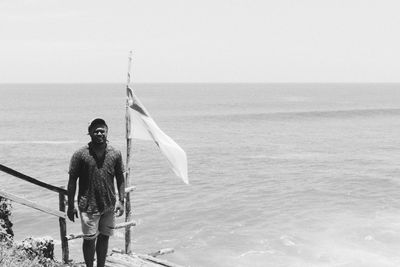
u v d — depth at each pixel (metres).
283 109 146.88
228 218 25.45
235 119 107.69
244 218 25.39
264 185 34.50
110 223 5.87
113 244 21.00
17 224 23.80
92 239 5.70
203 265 18.66
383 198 29.47
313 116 116.62
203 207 27.84
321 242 20.69
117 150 5.72
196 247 20.73
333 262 18.30
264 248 20.30
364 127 88.69
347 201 28.80
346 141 65.81
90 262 5.87
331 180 35.97
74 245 20.11
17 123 96.88
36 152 53.19
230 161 46.91
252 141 65.81
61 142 64.19
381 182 34.84
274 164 44.88
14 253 6.38
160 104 181.12
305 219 24.67
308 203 28.48
